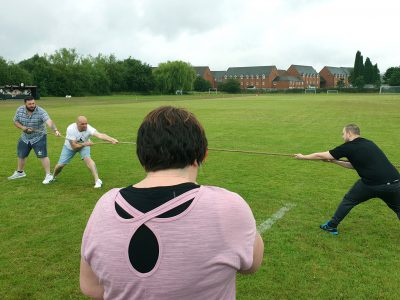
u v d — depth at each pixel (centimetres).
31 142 862
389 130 1805
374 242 546
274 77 14800
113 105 4031
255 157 1165
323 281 443
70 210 685
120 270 138
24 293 421
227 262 139
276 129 1862
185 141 152
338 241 550
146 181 153
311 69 15888
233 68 15538
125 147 1344
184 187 146
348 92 10712
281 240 551
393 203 539
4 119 2420
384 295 415
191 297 138
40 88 8125
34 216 654
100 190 814
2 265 480
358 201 552
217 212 141
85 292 155
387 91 10319
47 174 870
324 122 2177
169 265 135
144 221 138
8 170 1004
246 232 146
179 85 10081
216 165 1052
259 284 436
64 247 533
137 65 9906
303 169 998
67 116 2639
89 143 815
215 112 2945
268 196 763
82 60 9031
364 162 530
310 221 627
